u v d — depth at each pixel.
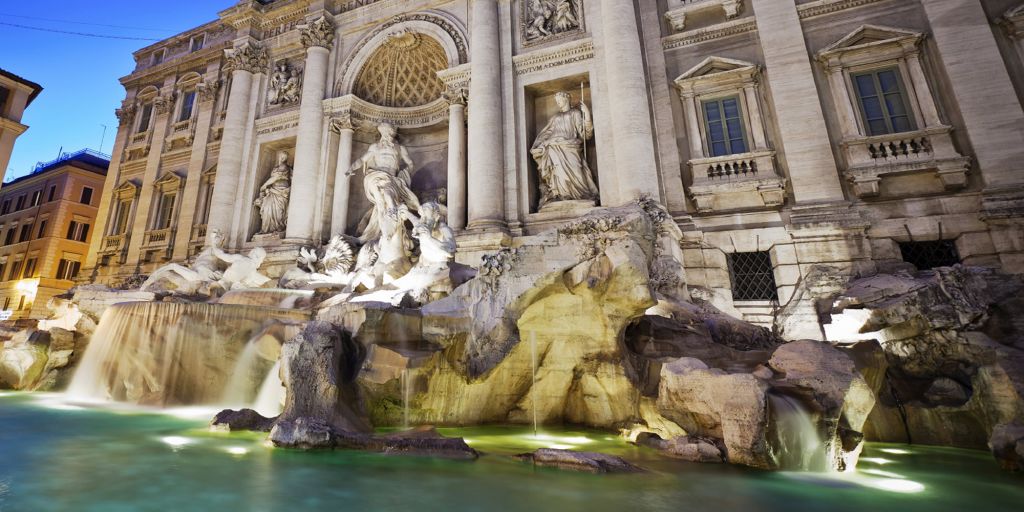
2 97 26.70
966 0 14.09
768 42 15.94
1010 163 12.63
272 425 7.54
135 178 27.48
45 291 36.50
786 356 7.06
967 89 13.48
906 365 9.19
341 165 20.98
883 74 14.76
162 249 24.31
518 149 17.91
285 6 24.45
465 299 9.09
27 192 41.91
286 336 9.83
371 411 7.82
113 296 13.94
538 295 8.91
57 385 12.50
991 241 12.49
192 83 27.22
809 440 6.19
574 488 5.04
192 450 6.18
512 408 9.48
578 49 17.91
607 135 16.62
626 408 8.80
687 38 17.14
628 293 8.48
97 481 4.81
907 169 13.42
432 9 21.27
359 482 5.03
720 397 6.54
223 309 10.76
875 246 13.45
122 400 10.71
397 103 23.22
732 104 16.14
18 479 4.78
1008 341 8.91
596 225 8.87
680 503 4.69
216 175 22.72
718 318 11.81
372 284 14.01
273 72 24.41
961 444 7.91
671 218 14.20
